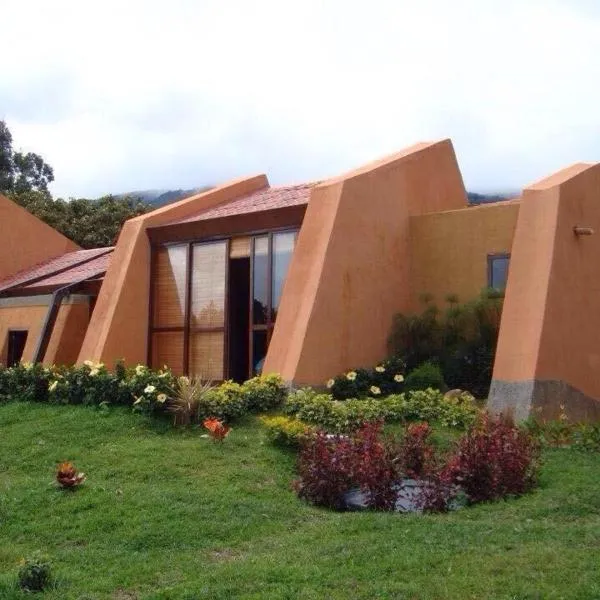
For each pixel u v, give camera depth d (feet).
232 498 33.50
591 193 51.75
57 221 115.14
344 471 33.73
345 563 24.93
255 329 57.88
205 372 60.39
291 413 45.70
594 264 51.11
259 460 39.11
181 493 33.63
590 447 39.32
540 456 37.06
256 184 72.69
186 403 44.83
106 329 61.62
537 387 44.01
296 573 24.16
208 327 60.64
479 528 28.02
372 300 55.36
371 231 55.93
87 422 45.96
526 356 44.96
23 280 79.56
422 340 56.08
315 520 31.71
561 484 33.45
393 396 46.03
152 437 43.47
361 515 30.76
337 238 52.75
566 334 47.14
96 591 24.44
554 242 46.91
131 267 63.36
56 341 69.62
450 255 58.13
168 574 25.75
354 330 53.52
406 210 59.93
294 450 40.52
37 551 27.17
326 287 51.55
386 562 24.67
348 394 50.52
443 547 25.89
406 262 59.21
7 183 145.48
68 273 77.77
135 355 62.95
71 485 34.42
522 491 33.09
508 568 23.43
